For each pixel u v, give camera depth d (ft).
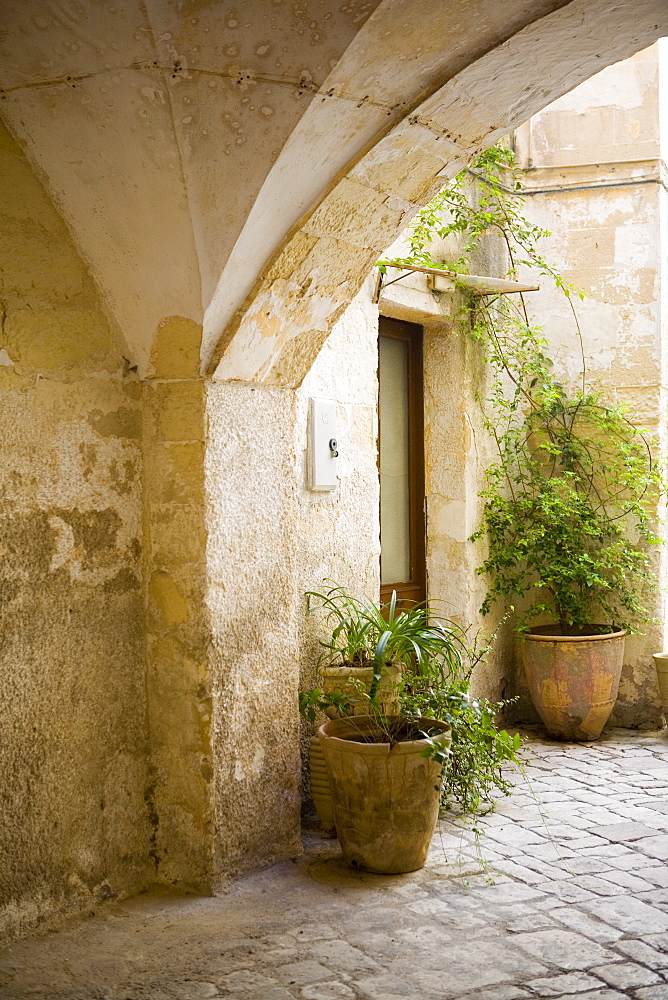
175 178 10.04
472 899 11.21
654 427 19.90
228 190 10.11
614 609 19.75
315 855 12.71
